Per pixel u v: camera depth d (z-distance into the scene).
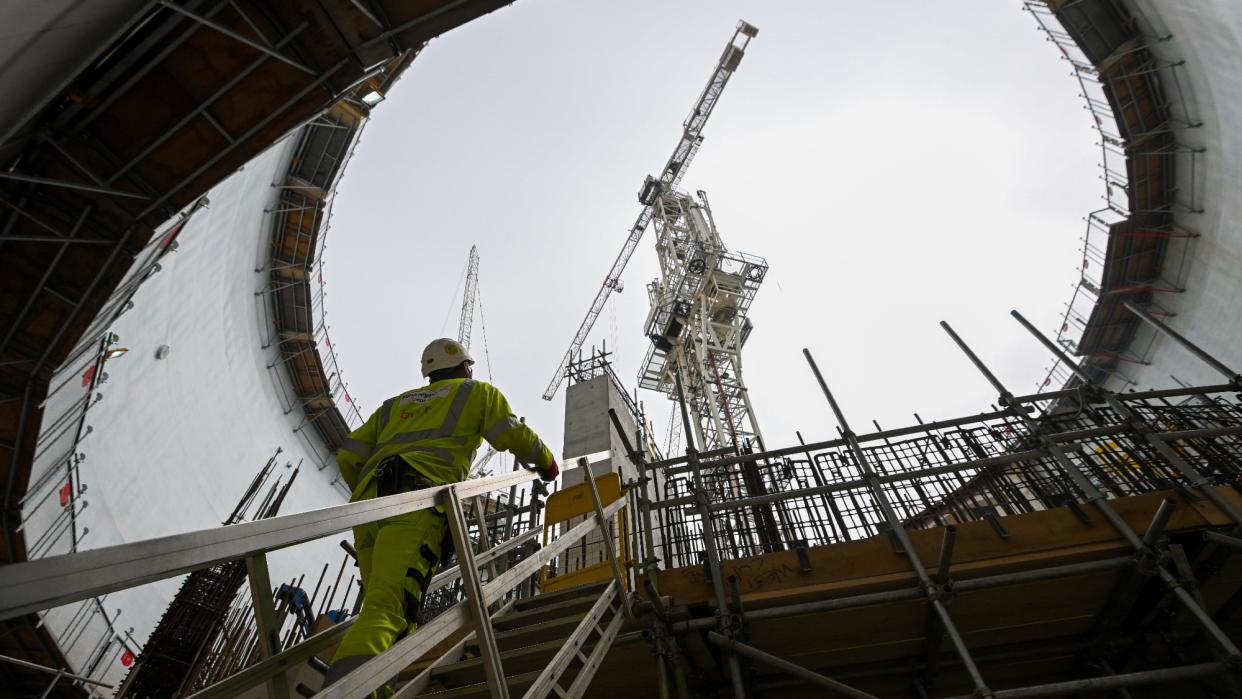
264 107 10.87
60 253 11.30
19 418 12.89
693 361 34.56
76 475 17.64
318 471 35.69
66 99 10.06
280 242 29.06
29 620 14.16
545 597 5.41
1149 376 28.28
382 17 10.29
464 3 10.22
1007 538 5.27
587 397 14.60
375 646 2.34
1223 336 24.05
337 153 26.94
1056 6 24.27
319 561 31.09
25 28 7.09
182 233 21.67
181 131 10.84
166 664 9.68
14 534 14.27
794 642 5.47
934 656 5.48
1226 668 4.06
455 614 2.56
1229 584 5.18
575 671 5.38
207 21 9.18
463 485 2.93
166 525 22.19
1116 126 25.61
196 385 25.39
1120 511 5.29
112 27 8.64
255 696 4.54
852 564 5.38
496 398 3.51
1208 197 24.06
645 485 6.54
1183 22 22.30
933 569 5.21
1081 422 6.37
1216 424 6.23
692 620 5.18
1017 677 5.88
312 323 31.91
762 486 6.79
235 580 10.83
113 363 20.00
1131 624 5.47
